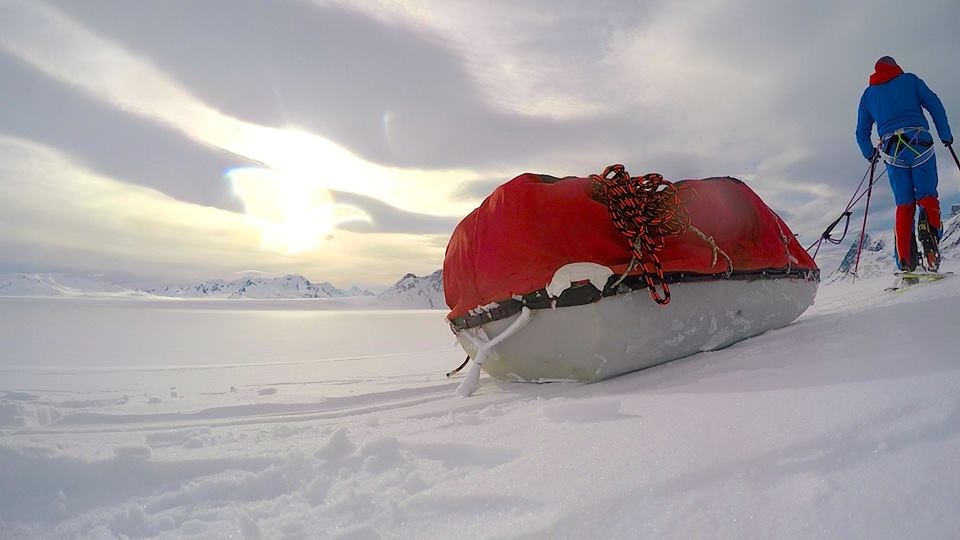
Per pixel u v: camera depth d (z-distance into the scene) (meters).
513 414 1.94
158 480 1.50
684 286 2.52
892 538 0.81
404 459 1.55
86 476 1.46
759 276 2.85
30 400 3.26
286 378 4.56
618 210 2.49
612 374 2.54
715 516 0.94
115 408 2.96
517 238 2.57
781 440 1.17
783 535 0.86
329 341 14.36
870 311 2.72
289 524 1.20
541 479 1.21
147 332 18.23
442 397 2.93
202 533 1.20
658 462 1.18
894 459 1.00
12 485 1.40
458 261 3.01
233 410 2.83
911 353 1.70
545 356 2.58
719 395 1.68
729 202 2.87
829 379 1.60
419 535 1.08
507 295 2.57
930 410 1.16
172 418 2.69
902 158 3.88
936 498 0.86
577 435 1.51
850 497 0.92
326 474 1.48
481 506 1.14
